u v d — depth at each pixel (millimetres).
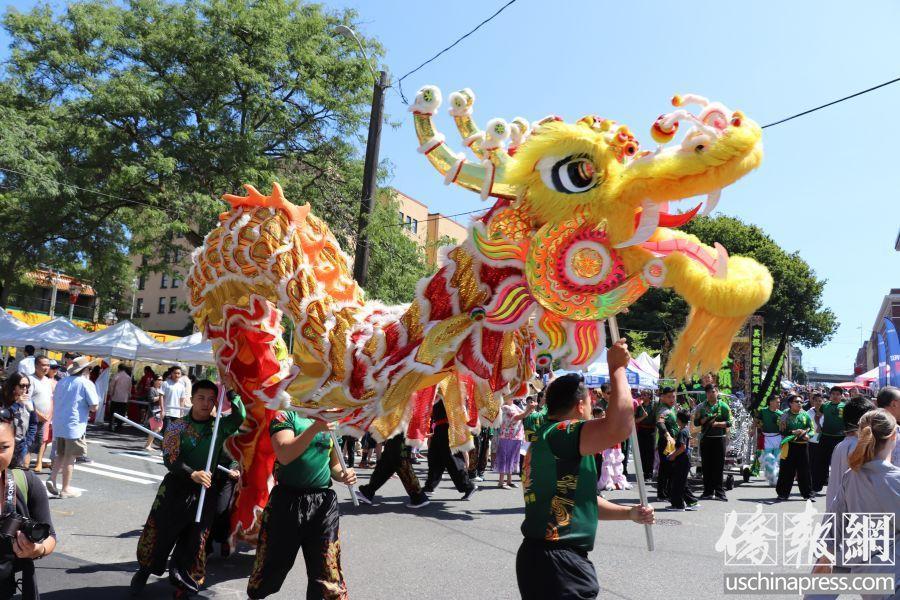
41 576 5516
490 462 15461
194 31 17531
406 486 9398
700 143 2934
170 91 17688
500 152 3375
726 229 37000
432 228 45781
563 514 3180
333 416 3967
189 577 5008
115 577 5621
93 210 19250
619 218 3141
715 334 3217
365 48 19234
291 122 18703
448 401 4645
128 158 17438
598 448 3131
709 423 11297
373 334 3986
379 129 13891
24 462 6812
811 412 16281
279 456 4266
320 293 4465
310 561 4395
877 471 3619
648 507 3410
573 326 3463
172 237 18297
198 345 15680
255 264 4734
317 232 4926
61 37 18281
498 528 8195
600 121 3293
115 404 16797
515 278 3598
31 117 18031
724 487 12328
